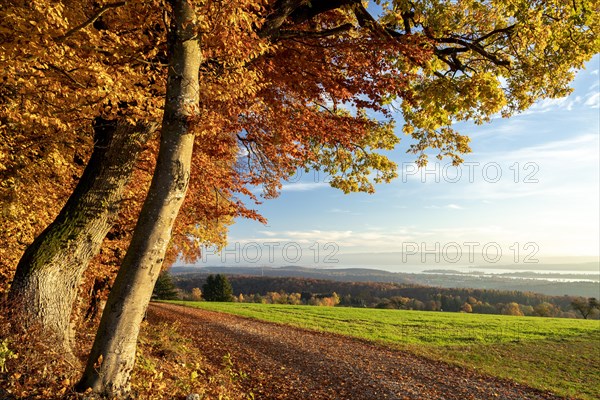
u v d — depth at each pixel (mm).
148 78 6121
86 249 6422
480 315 32719
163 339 11539
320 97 8914
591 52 7258
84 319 12000
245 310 34500
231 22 4793
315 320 27844
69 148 7820
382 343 18469
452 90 7723
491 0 7180
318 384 11211
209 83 5879
